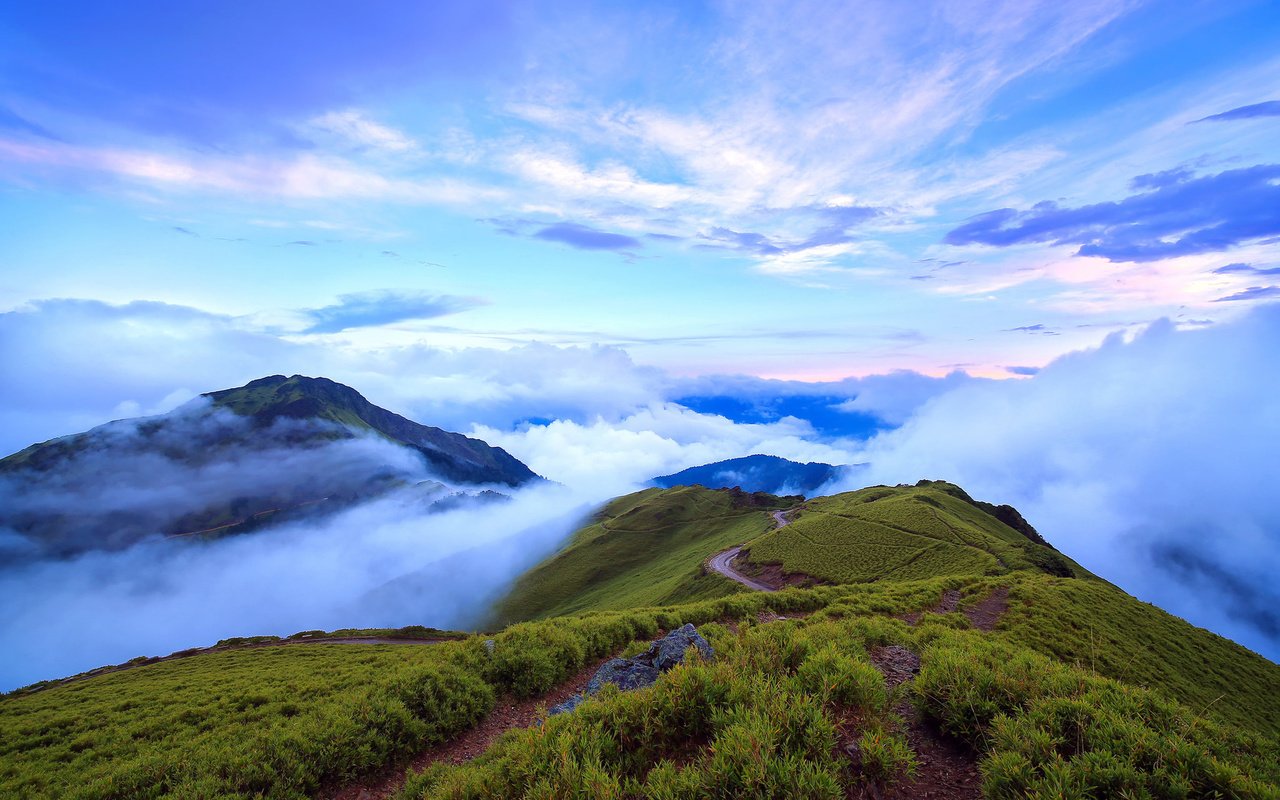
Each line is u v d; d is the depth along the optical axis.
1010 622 26.53
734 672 9.12
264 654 45.03
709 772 6.66
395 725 15.53
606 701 9.33
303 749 14.35
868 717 8.20
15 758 20.78
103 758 19.73
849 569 83.88
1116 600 34.53
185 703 25.92
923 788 7.23
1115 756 6.91
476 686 17.98
